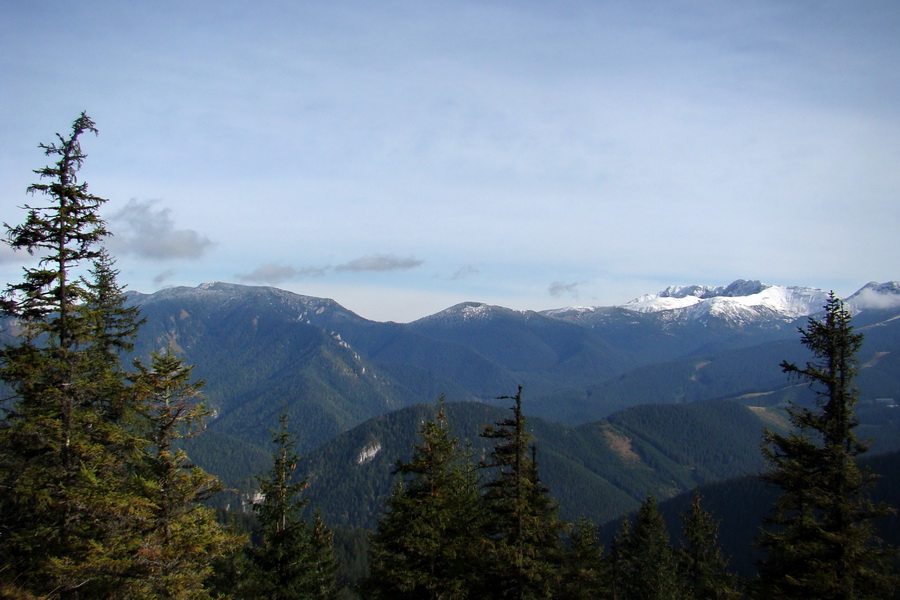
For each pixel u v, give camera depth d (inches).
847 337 1036.5
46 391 935.0
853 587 975.6
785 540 1058.1
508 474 1277.1
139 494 975.6
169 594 958.4
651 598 2381.9
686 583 2524.6
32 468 917.8
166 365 1009.5
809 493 1026.7
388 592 1283.2
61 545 903.7
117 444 991.6
